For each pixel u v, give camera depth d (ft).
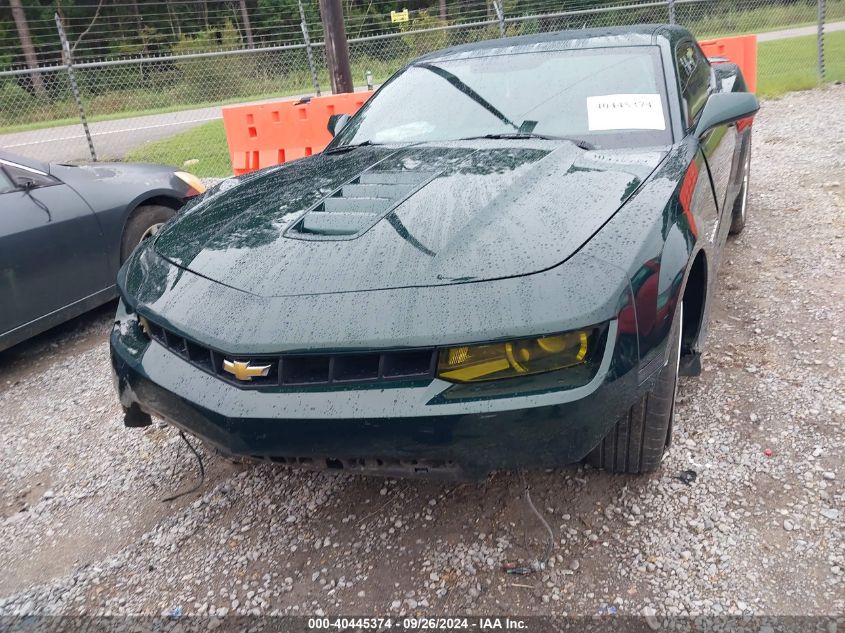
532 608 6.35
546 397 5.55
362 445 5.81
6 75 31.14
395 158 8.83
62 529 8.32
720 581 6.42
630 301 5.80
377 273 6.10
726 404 9.11
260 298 6.21
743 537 6.89
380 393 5.72
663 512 7.34
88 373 12.72
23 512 8.75
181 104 60.90
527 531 7.30
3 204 12.35
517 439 5.65
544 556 6.93
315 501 8.23
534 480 8.02
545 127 9.19
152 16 76.02
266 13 70.59
